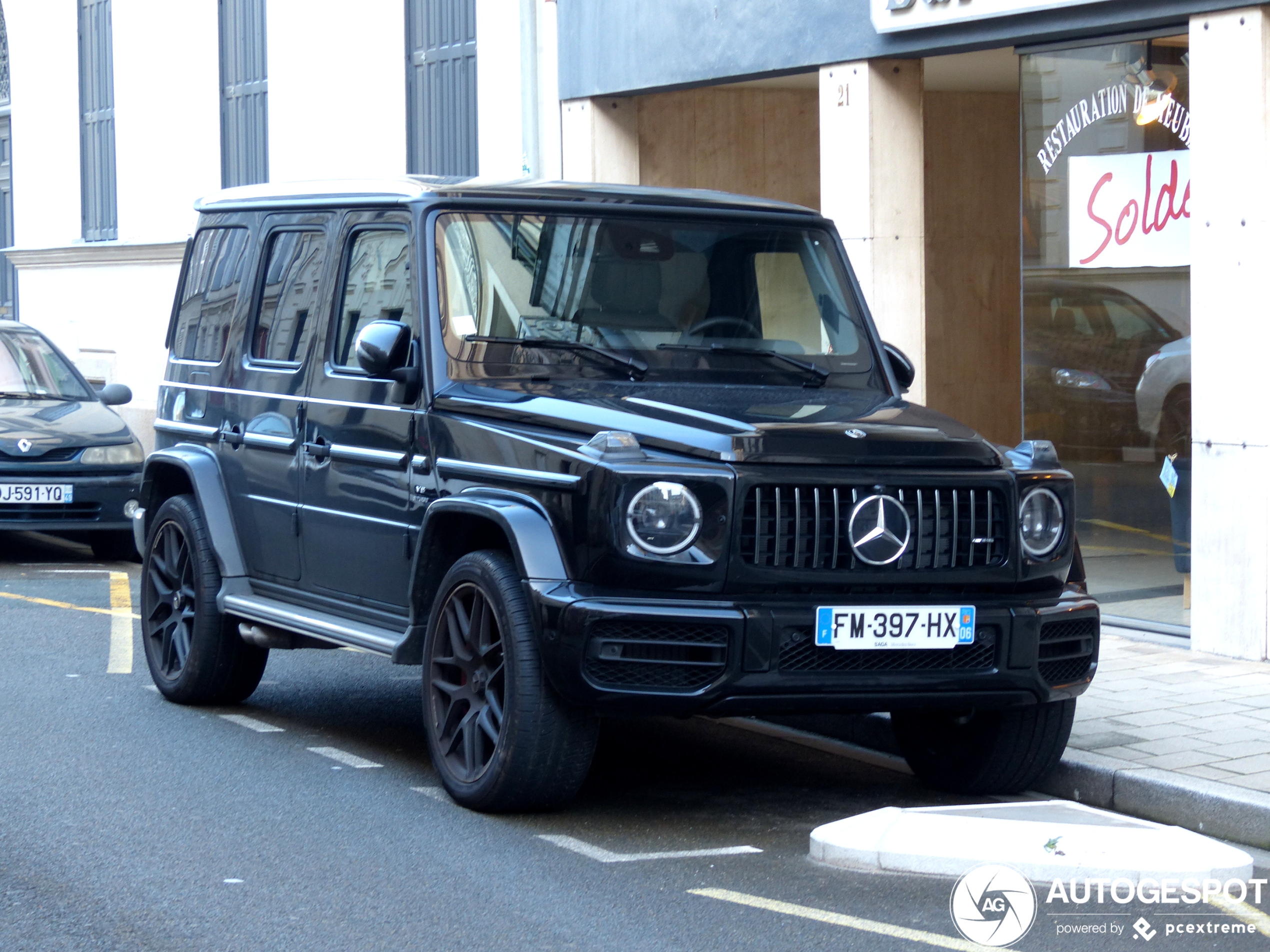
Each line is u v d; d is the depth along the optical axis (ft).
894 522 18.99
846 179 36.32
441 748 20.72
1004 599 19.76
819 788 22.34
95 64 74.54
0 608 37.09
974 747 21.75
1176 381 30.99
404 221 22.66
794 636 18.61
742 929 16.21
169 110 68.33
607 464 18.49
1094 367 32.48
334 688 28.96
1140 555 31.81
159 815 20.16
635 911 16.72
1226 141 29.01
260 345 25.80
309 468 23.86
